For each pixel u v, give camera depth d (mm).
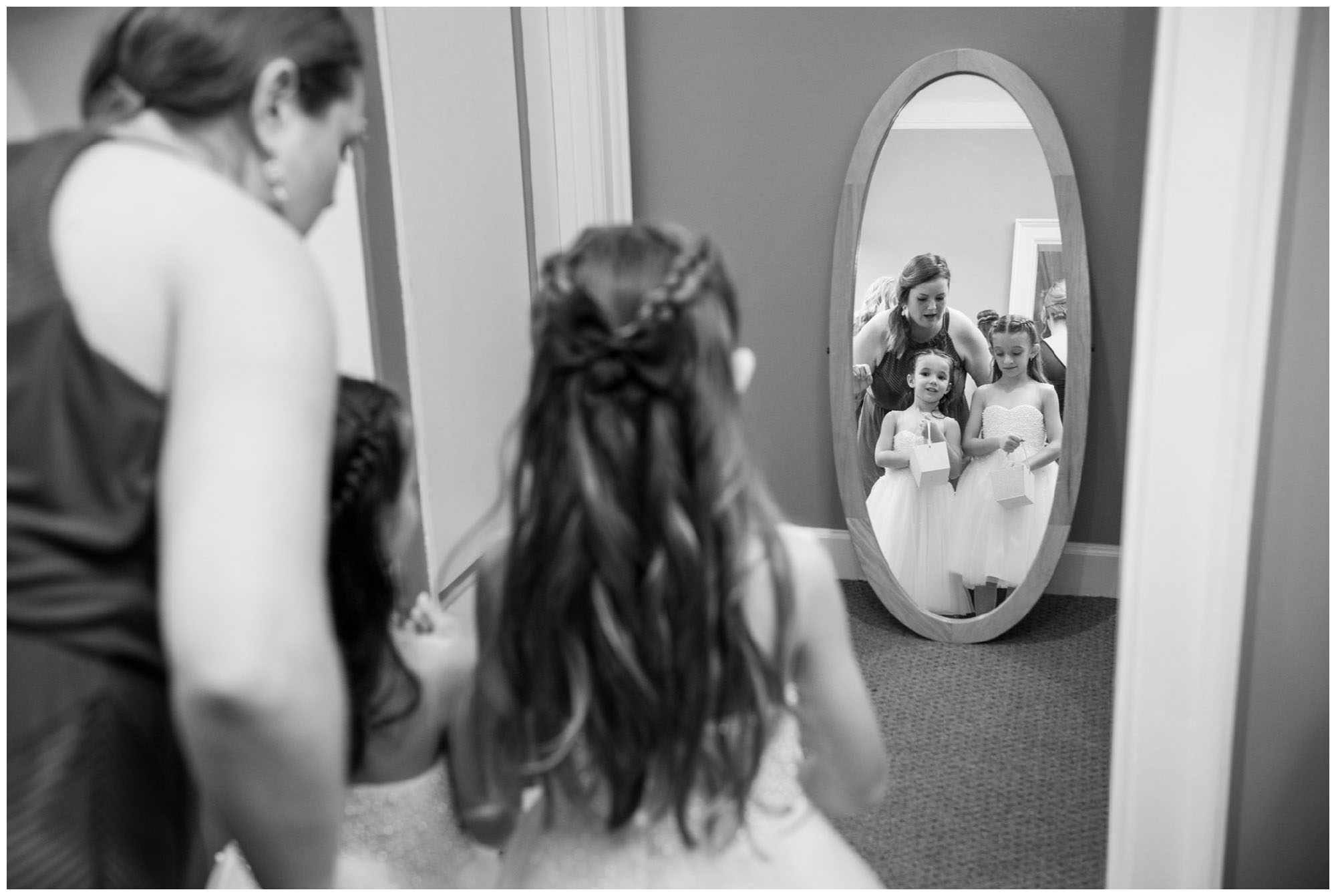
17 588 808
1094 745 2338
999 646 2840
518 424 1002
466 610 2256
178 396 775
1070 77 2672
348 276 1777
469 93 2156
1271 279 1125
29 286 796
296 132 973
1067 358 2699
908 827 2057
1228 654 1205
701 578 931
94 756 830
